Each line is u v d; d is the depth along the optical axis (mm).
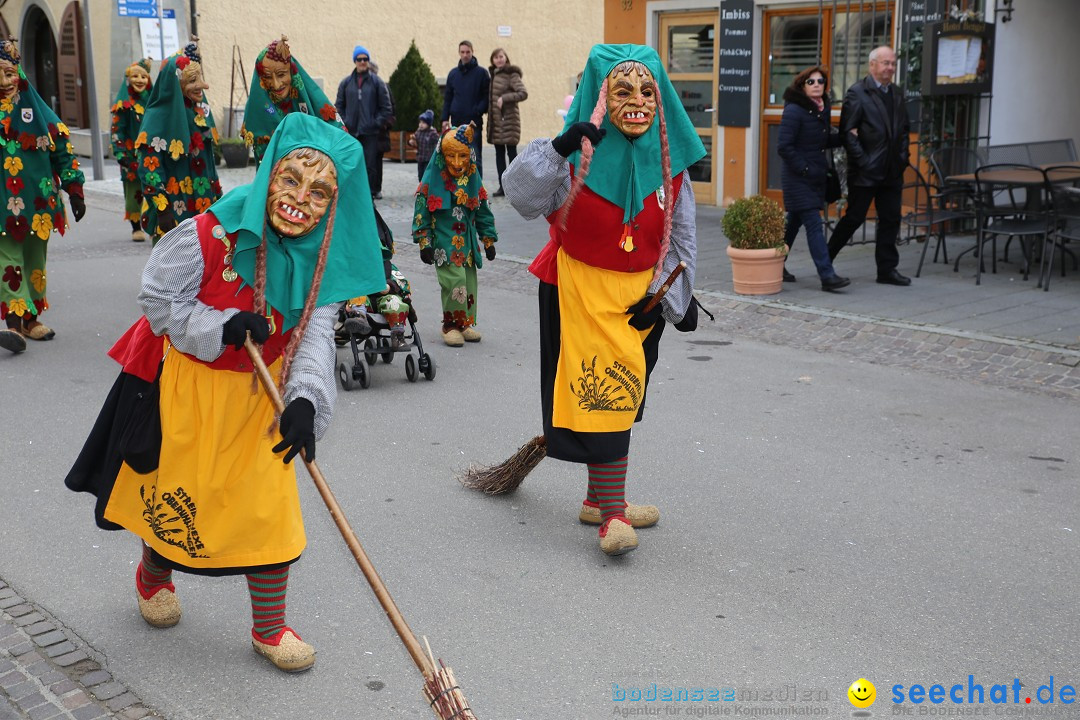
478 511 5355
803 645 4043
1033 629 4148
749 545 4926
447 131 8281
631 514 5113
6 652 3977
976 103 12086
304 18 22156
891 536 5008
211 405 3635
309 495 5535
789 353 8258
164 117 8836
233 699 3695
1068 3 12805
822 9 13148
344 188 3725
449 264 8477
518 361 8188
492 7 23812
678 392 7285
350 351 8445
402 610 4336
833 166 10188
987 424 6562
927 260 11242
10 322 8570
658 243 4703
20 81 8172
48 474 5770
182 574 4645
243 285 3596
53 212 8445
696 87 14805
